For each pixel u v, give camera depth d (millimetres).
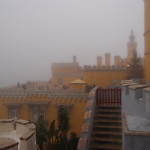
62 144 19297
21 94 31484
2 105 31812
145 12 29438
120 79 37062
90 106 13172
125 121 7309
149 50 28547
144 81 30828
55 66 57812
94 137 12016
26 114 31172
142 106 8125
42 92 31016
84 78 38594
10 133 9312
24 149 6836
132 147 5953
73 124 29594
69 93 30188
